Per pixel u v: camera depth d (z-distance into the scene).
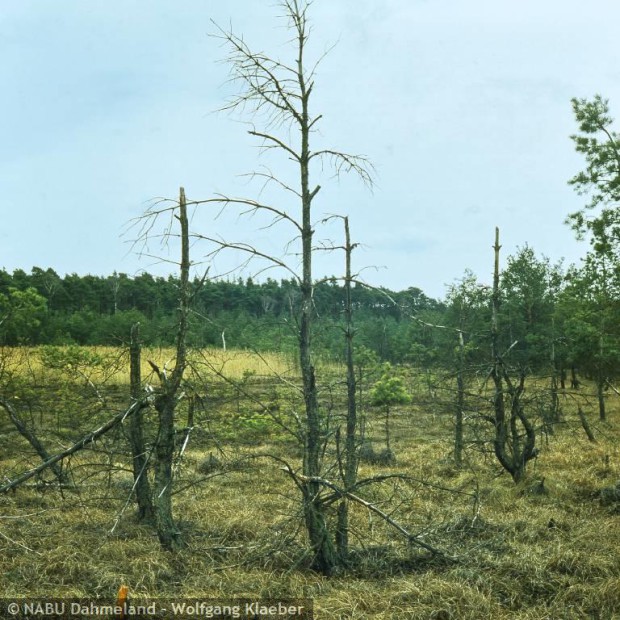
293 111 7.75
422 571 8.32
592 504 11.85
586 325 23.75
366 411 25.03
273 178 7.72
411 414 24.86
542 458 15.83
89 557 8.38
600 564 8.32
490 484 13.28
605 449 16.75
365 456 16.08
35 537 9.31
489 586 7.70
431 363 25.78
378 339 36.31
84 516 10.22
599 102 23.62
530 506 11.63
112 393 15.99
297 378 27.72
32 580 7.76
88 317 37.84
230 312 35.06
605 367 25.30
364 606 7.18
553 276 27.91
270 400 23.95
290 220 7.83
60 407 16.12
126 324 31.56
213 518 10.54
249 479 13.70
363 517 10.64
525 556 8.61
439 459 16.33
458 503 11.97
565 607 7.30
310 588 7.65
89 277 50.97
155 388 9.29
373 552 8.90
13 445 15.75
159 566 8.17
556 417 15.85
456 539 9.32
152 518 10.24
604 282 24.11
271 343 30.42
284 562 8.54
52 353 16.98
